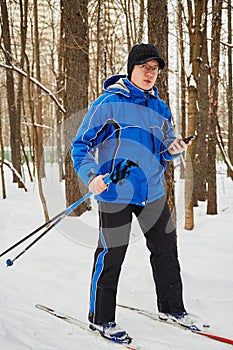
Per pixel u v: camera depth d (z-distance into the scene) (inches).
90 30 365.7
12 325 109.8
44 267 168.9
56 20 481.7
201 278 155.6
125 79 108.0
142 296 136.1
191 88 215.2
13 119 510.3
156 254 113.2
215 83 295.4
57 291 143.6
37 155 251.1
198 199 400.2
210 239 213.5
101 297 105.7
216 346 100.4
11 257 184.4
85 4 275.7
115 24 359.6
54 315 121.1
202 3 212.8
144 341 102.8
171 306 113.4
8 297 136.3
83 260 179.2
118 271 106.9
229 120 511.5
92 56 389.1
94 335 106.1
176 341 103.5
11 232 233.9
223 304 126.6
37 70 410.9
